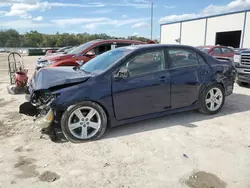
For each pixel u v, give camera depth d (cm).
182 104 465
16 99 668
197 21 3103
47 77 404
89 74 403
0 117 504
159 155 336
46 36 8419
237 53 785
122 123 410
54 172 296
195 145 365
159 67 435
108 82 386
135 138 391
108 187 266
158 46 443
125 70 387
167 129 428
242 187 264
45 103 375
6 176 287
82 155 338
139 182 275
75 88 367
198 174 289
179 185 269
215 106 509
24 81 742
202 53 495
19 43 7944
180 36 3434
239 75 771
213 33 2891
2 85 908
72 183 274
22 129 435
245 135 400
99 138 391
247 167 304
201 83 478
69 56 752
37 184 272
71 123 372
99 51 782
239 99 639
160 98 436
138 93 411
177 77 448
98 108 381
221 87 509
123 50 446
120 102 397
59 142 379
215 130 422
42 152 347
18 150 354
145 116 429
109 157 332
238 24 2548
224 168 302
